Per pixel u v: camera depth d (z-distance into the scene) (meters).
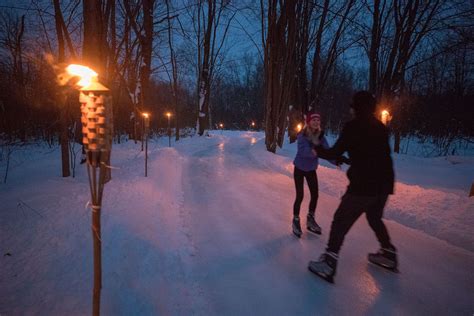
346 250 3.80
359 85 40.94
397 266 3.32
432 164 12.38
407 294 2.89
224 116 56.19
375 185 2.89
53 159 10.53
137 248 3.37
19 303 2.20
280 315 2.54
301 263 3.47
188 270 3.26
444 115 20.17
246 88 55.78
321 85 17.11
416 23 13.23
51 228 3.53
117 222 3.89
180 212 5.28
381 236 3.29
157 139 22.39
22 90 13.87
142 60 16.34
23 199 4.66
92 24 6.62
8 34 13.62
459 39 13.12
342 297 2.82
